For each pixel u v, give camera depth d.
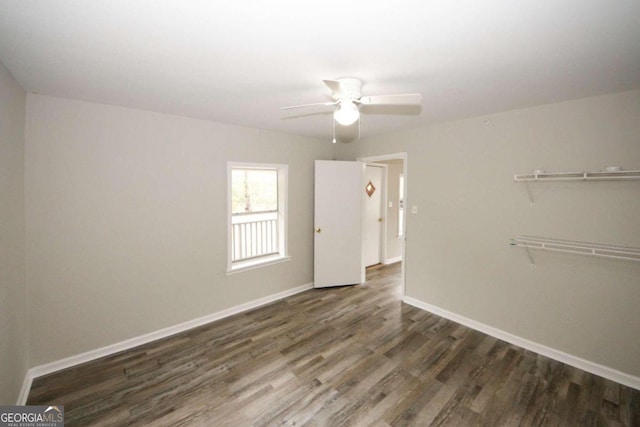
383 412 1.99
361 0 1.16
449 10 1.23
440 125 3.34
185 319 3.15
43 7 1.20
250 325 3.24
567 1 1.17
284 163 3.93
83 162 2.48
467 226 3.18
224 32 1.41
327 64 1.77
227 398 2.12
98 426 1.87
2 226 1.73
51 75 1.93
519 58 1.69
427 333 3.06
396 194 5.88
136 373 2.40
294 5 1.19
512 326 2.88
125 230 2.73
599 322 2.38
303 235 4.25
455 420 1.93
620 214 2.25
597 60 1.71
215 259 3.35
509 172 2.83
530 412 1.99
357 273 4.53
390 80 2.02
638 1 1.16
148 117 2.80
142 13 1.25
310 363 2.54
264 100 2.48
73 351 2.51
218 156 3.29
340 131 3.78
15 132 1.99
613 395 2.15
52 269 2.38
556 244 2.55
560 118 2.51
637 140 2.17
